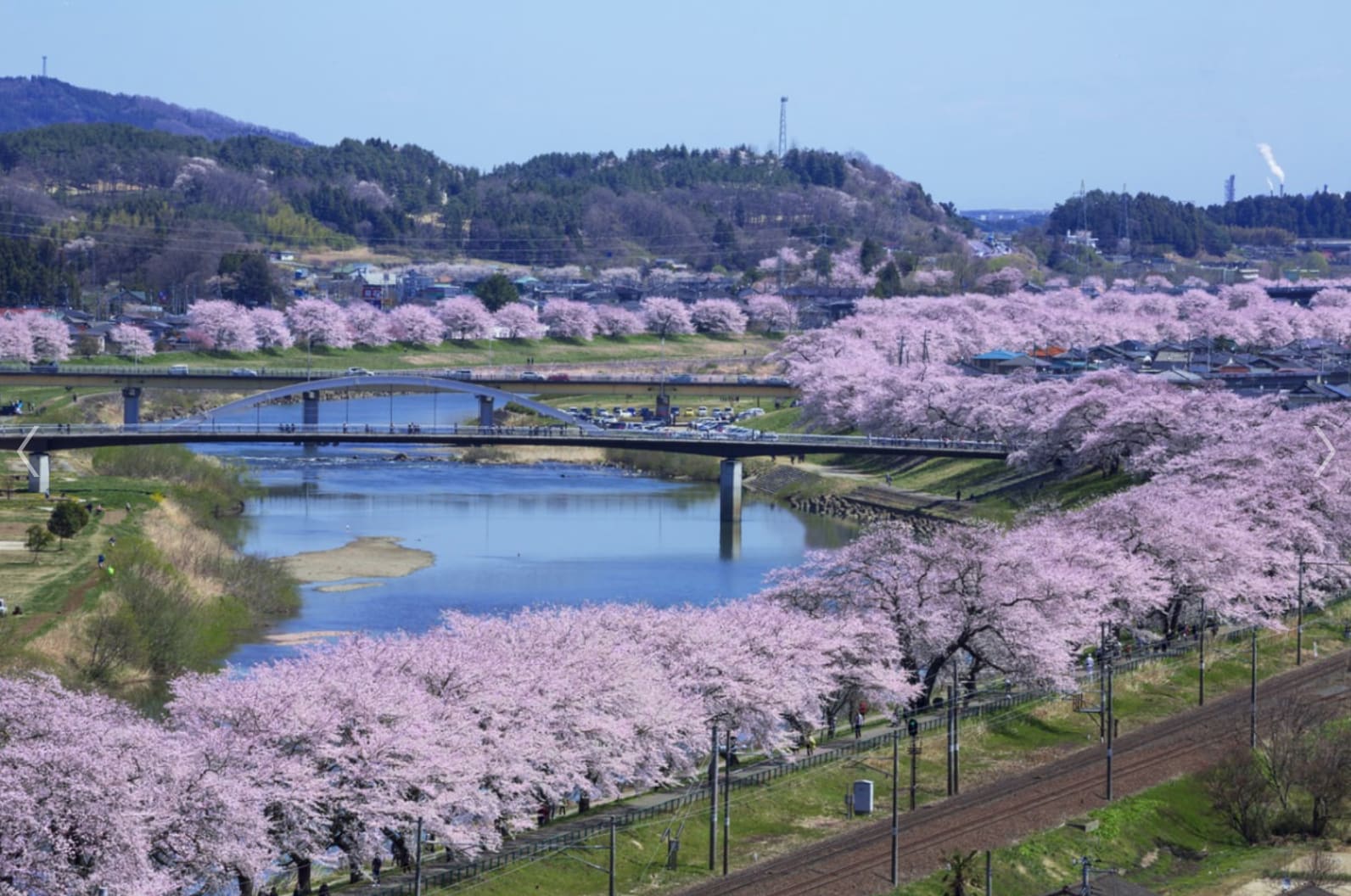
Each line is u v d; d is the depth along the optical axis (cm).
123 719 7538
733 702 9250
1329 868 8244
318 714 7681
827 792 9106
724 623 9969
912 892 7606
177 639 12156
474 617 10500
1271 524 13875
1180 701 11175
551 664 8875
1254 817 9062
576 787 8394
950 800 9025
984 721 10406
